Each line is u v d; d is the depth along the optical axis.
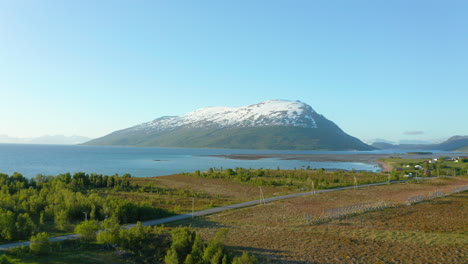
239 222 48.16
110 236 36.28
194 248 31.92
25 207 48.56
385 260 31.89
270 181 94.88
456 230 42.44
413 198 63.00
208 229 43.69
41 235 33.00
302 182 95.62
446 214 51.97
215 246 31.22
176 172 150.25
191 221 48.75
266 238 39.62
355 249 35.28
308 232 42.34
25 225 38.69
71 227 42.78
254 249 35.47
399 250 34.75
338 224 46.59
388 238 39.00
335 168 173.75
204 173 115.81
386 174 114.00
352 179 101.25
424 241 37.53
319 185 85.19
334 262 31.62
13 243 35.09
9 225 36.66
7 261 28.86
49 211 47.56
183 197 70.69
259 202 63.84
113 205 48.53
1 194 55.88
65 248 34.38
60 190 61.22
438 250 34.34
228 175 108.94
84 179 84.25
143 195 72.25
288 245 36.81
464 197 66.75
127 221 47.59
